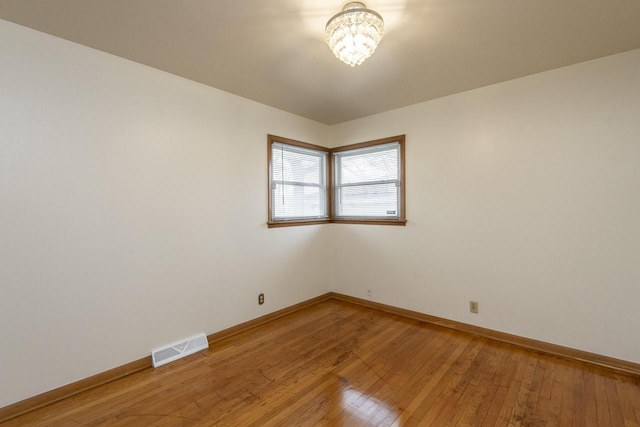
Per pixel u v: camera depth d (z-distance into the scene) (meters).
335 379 2.12
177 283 2.52
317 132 3.87
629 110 2.15
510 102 2.63
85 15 1.73
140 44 2.05
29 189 1.85
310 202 3.81
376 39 1.72
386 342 2.70
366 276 3.68
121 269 2.22
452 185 2.97
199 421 1.72
